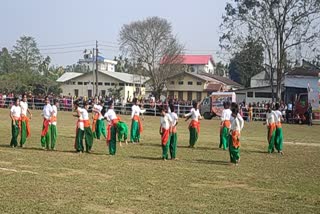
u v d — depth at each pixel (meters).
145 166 13.06
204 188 10.23
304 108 39.50
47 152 15.55
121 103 46.28
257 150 18.20
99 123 20.59
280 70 46.25
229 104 18.19
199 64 90.69
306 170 13.30
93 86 64.06
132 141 19.50
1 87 61.91
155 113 44.53
